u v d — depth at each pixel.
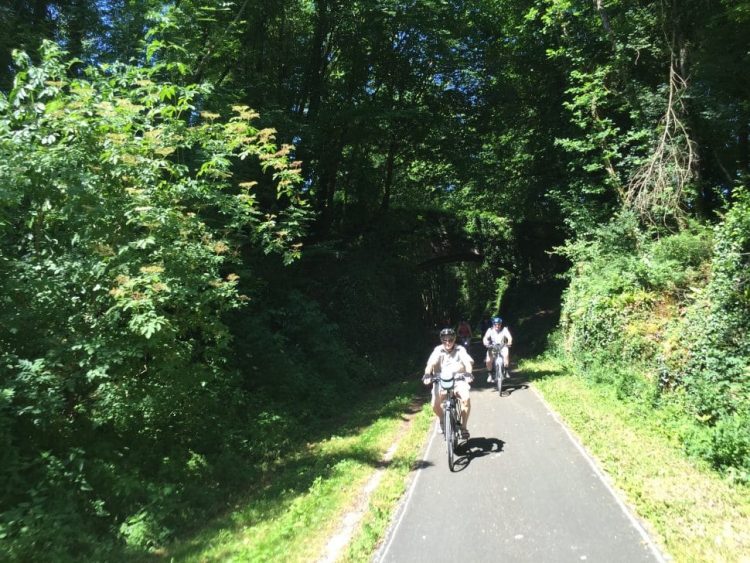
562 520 5.21
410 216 28.30
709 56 12.71
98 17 13.46
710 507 5.19
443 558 4.73
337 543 5.27
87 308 7.49
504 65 24.00
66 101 7.57
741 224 8.04
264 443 10.36
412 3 20.86
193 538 6.30
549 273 32.00
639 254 13.66
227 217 10.74
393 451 8.66
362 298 21.14
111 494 6.85
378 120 20.66
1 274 7.00
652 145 14.83
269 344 14.03
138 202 7.43
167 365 8.11
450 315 54.56
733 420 6.87
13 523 5.42
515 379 14.46
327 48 21.56
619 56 15.41
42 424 6.80
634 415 8.97
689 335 8.91
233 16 15.20
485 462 7.25
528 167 24.48
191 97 8.53
